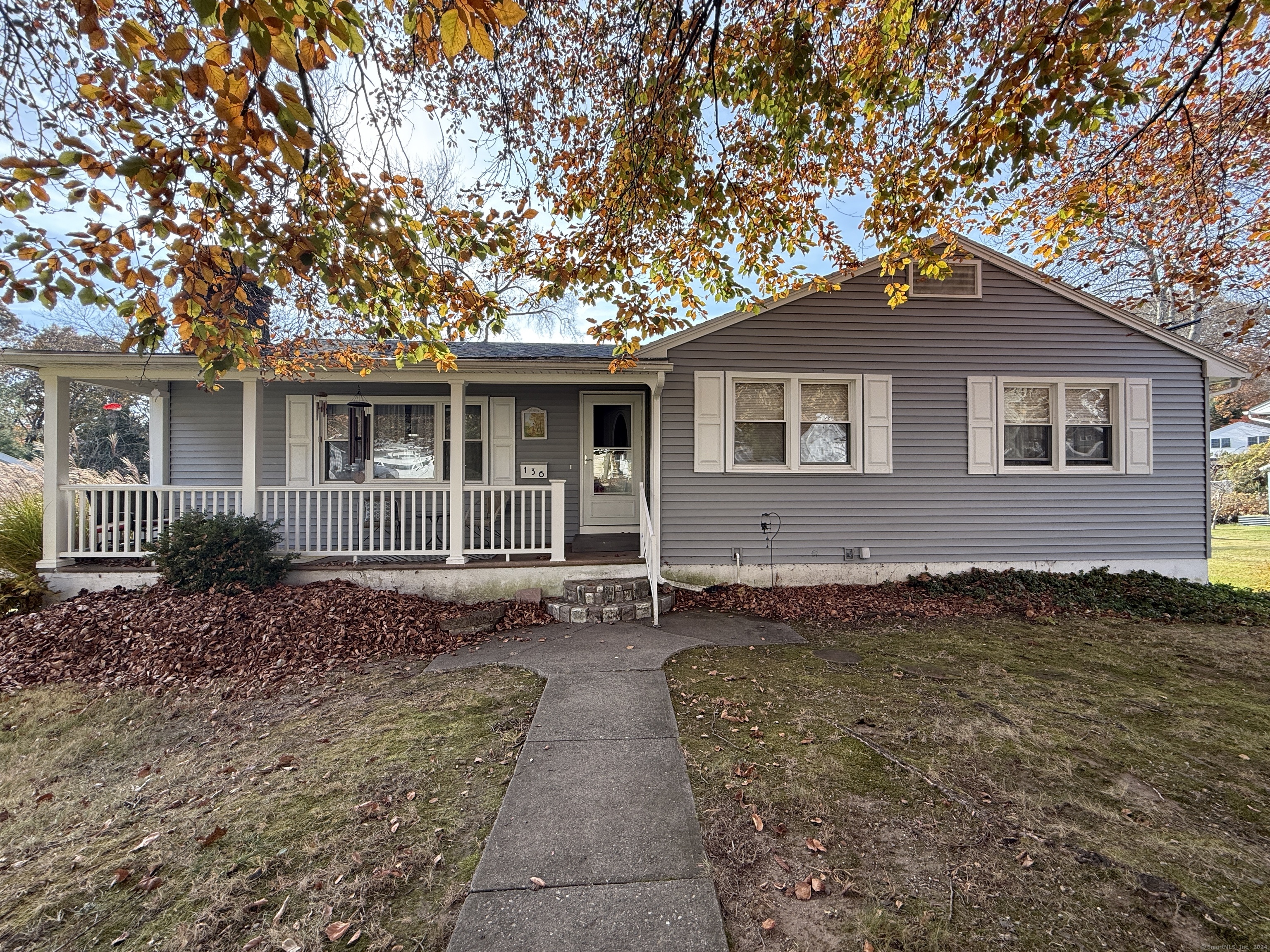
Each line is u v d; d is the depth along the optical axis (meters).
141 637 5.00
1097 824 2.51
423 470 8.52
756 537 7.52
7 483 9.73
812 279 6.90
